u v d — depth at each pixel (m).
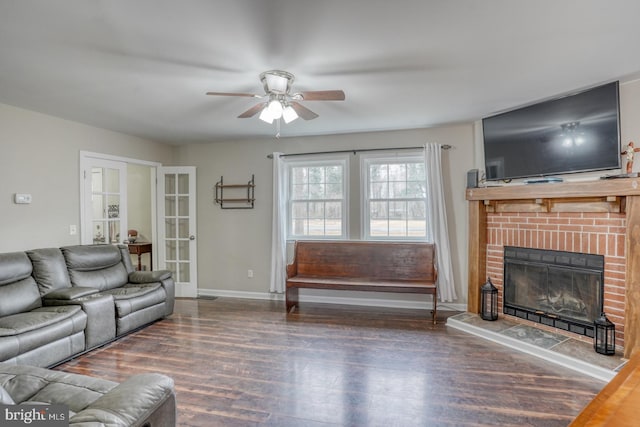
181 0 1.71
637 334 2.68
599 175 3.14
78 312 3.03
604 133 2.95
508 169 3.73
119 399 1.33
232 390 2.46
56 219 3.87
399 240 4.67
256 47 2.23
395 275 4.43
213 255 5.36
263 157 5.14
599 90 2.95
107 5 1.76
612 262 2.95
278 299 5.05
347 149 4.79
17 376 1.73
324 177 4.98
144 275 4.12
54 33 2.05
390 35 2.09
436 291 3.91
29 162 3.60
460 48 2.28
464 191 4.38
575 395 2.38
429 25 1.98
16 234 3.49
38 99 3.25
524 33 2.08
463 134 4.37
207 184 5.38
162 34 2.06
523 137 3.56
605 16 1.90
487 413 2.17
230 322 4.00
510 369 2.76
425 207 4.59
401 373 2.70
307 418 2.13
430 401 2.31
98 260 3.89
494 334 3.36
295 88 2.98
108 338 3.31
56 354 2.79
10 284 3.04
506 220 3.80
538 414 2.16
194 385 2.54
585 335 3.12
